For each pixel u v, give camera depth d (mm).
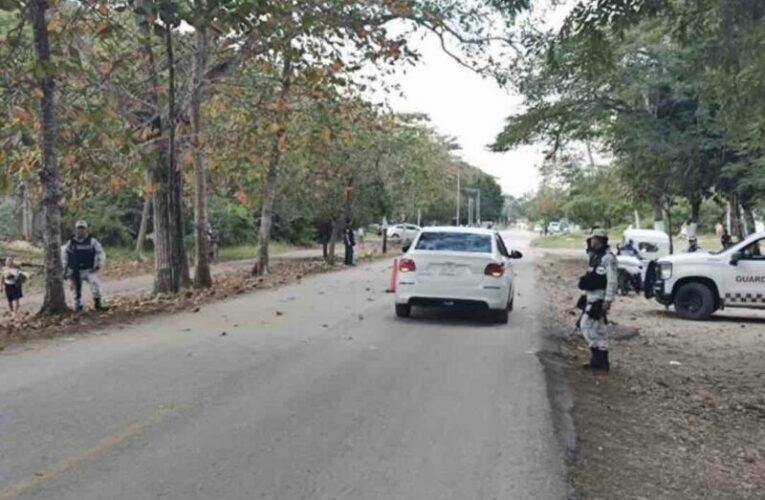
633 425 8695
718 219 65188
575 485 6188
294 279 27375
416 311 17219
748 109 11992
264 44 15758
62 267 15469
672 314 19797
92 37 15953
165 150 19375
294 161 27438
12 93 13289
